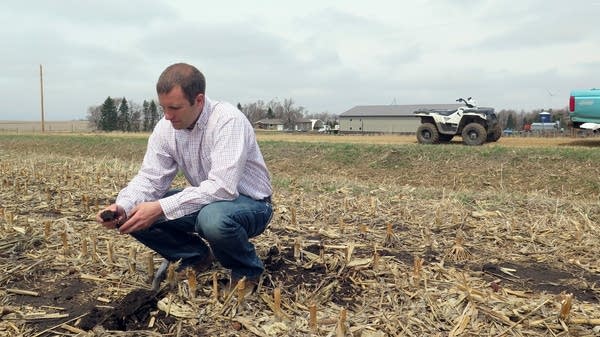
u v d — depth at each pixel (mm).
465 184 11117
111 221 2746
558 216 5344
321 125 68500
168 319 2762
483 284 3293
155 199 3016
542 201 6105
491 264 3775
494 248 4188
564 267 3746
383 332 2633
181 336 2590
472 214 5285
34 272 3396
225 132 2758
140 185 2938
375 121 57500
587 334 2617
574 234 4543
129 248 3910
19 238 4066
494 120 15078
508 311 2844
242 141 2779
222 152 2746
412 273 3393
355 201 6047
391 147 13484
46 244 4004
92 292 3094
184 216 2963
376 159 13102
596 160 10594
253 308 2854
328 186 7695
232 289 2984
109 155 20000
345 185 7801
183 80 2580
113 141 21938
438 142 15664
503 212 5547
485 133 14086
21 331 2602
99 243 4039
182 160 2965
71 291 3105
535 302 2953
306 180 8766
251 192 2953
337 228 4688
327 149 14328
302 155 14383
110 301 2975
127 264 3516
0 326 2652
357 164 13188
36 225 4582
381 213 5375
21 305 2906
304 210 5496
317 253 3844
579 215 5430
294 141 16688
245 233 2826
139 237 3025
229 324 2699
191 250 3227
